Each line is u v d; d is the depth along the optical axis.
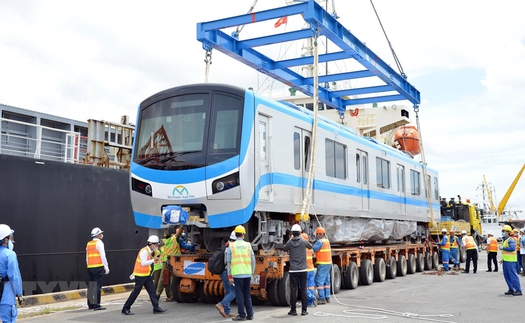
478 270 22.86
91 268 11.12
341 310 10.54
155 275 12.44
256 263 10.55
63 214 13.52
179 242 11.63
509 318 9.65
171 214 9.88
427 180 21.53
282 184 11.29
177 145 10.57
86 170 14.27
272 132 11.03
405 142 27.31
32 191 12.77
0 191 12.06
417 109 20.89
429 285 15.81
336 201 13.78
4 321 6.21
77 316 10.11
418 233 22.78
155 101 11.10
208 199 10.04
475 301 12.03
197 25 14.74
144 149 10.91
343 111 21.38
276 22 16.64
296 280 9.90
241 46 15.77
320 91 20.03
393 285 15.79
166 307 11.27
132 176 10.80
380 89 19.84
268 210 10.70
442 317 9.73
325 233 12.71
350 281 14.36
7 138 16.28
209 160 10.15
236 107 10.34
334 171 13.88
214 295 11.60
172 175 10.33
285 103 12.62
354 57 16.34
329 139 13.73
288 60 17.34
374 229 17.09
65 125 18.33
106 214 14.80
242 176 9.91
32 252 12.65
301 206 12.10
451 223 27.89
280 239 11.63
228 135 10.23
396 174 19.19
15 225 12.32
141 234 16.06
